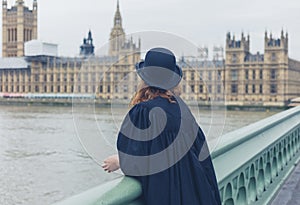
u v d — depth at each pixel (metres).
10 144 69.12
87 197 1.97
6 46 195.88
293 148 8.09
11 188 40.50
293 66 131.12
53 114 119.56
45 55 141.00
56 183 39.22
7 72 150.62
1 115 121.69
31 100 143.12
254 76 125.38
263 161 5.38
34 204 34.84
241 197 4.42
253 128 4.77
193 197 2.32
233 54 126.00
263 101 122.12
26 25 195.62
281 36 125.00
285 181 6.41
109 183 2.21
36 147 64.81
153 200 2.26
